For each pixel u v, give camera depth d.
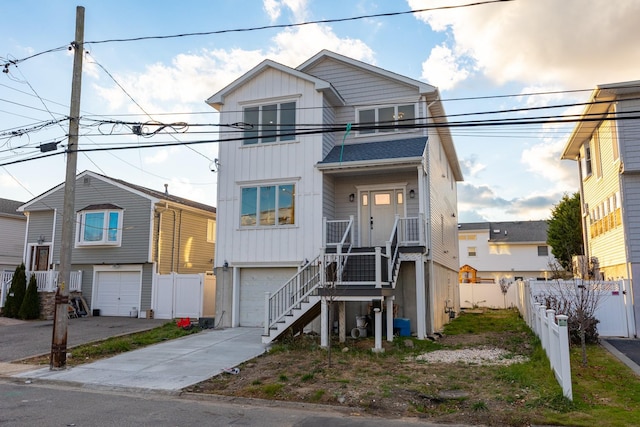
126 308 21.94
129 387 9.15
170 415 7.32
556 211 32.38
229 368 10.58
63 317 11.12
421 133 17.17
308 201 16.58
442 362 10.97
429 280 15.86
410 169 16.23
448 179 23.95
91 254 22.73
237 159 17.69
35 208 24.52
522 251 46.50
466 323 20.03
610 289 14.58
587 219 21.12
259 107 17.73
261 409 7.73
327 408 7.66
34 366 11.33
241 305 17.33
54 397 8.61
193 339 14.65
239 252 17.27
